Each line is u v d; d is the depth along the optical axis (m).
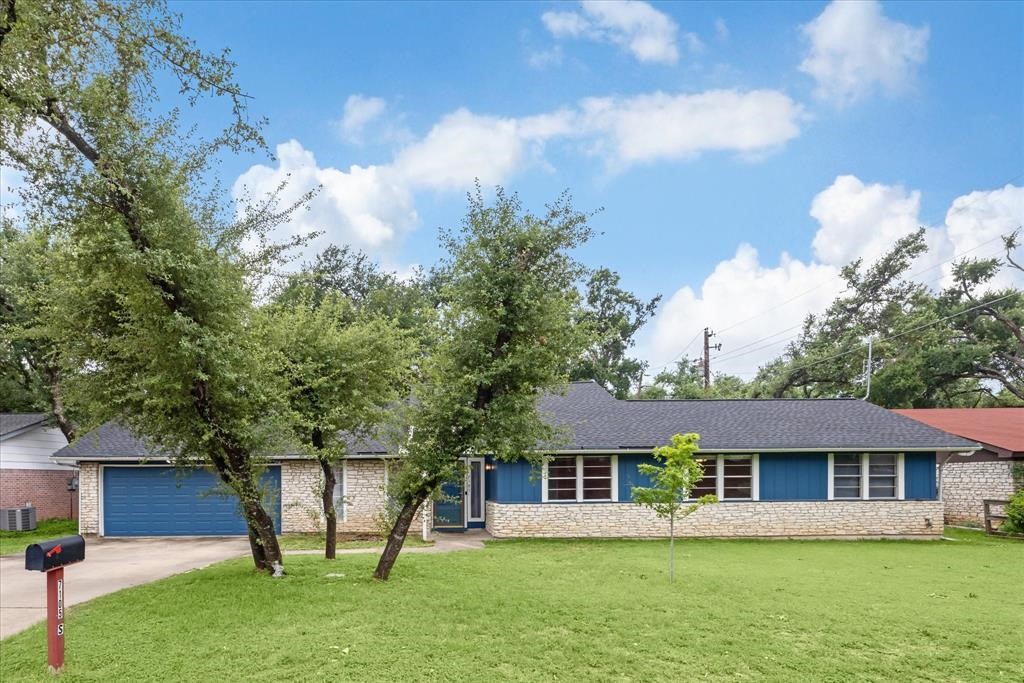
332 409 11.93
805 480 18.48
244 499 10.16
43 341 21.25
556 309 9.98
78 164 7.91
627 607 8.70
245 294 9.55
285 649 6.78
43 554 6.08
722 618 8.20
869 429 19.31
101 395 9.43
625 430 19.06
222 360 8.59
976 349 34.66
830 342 42.25
